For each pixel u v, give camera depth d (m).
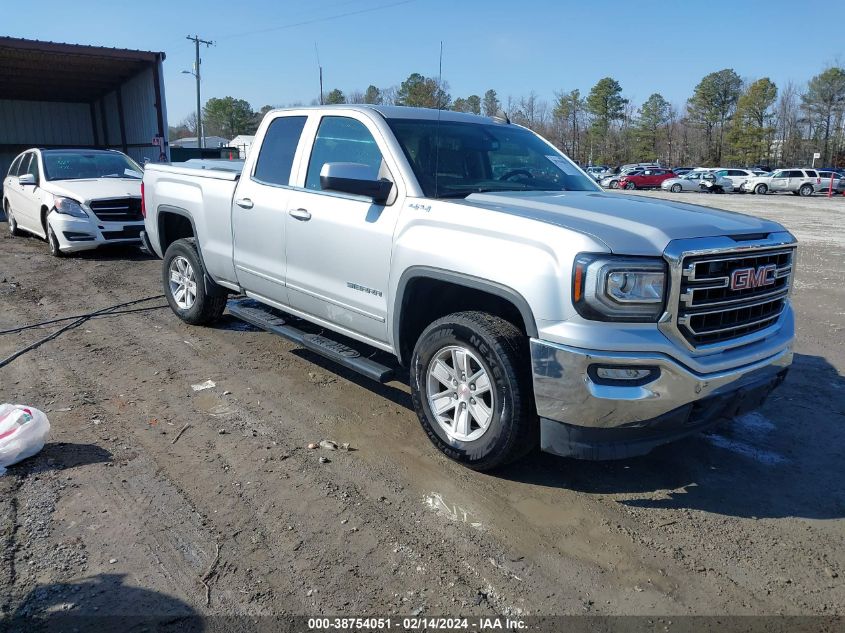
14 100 27.31
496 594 2.81
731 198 35.41
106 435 4.20
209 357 5.76
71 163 11.73
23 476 3.64
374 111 4.49
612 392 3.14
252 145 5.43
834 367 5.84
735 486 3.76
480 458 3.66
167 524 3.24
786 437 4.43
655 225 3.31
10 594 2.72
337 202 4.46
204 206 5.86
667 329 3.17
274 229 5.02
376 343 4.40
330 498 3.52
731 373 3.37
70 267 9.89
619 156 98.19
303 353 5.91
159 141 23.36
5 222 15.72
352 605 2.72
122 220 10.69
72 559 2.95
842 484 3.81
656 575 2.96
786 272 3.75
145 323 6.81
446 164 4.30
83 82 25.50
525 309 3.31
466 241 3.61
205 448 4.05
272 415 4.57
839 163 79.62
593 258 3.11
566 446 3.32
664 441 3.36
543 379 3.27
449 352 3.80
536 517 3.39
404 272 3.93
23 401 4.70
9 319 6.92
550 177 4.72
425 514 3.39
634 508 3.50
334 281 4.54
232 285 5.79
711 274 3.27
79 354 5.79
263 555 3.02
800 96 90.31
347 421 4.50
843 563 3.07
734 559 3.08
